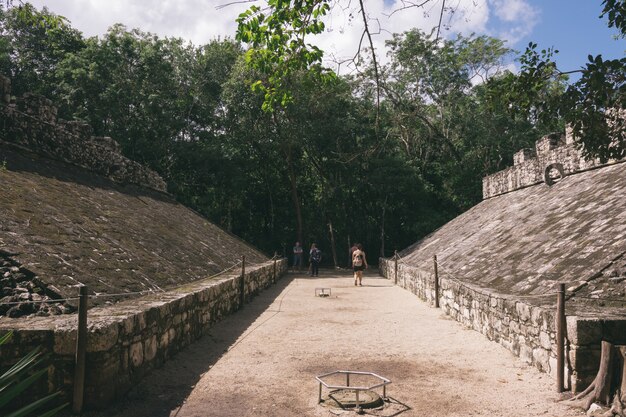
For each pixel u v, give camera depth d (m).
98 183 14.45
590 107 6.11
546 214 12.28
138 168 19.06
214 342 8.01
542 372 6.08
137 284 7.85
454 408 4.96
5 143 11.09
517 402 5.11
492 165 31.91
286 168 31.98
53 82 27.86
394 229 32.44
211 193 29.64
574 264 8.09
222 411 4.84
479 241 14.35
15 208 7.84
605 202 10.12
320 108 26.80
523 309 6.71
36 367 4.50
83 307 4.54
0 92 11.39
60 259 6.82
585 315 5.52
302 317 10.73
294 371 6.34
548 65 6.23
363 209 32.38
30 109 12.91
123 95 26.23
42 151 12.40
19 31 28.02
